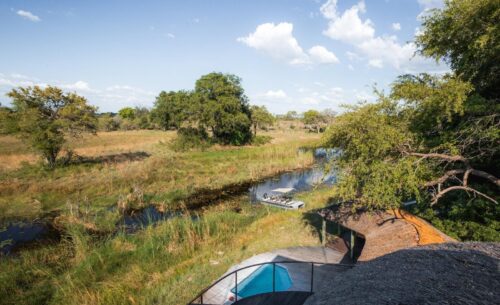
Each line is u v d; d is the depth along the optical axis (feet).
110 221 61.87
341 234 55.21
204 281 38.81
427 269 17.17
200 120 165.07
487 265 16.89
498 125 35.88
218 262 44.47
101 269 42.63
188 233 51.49
